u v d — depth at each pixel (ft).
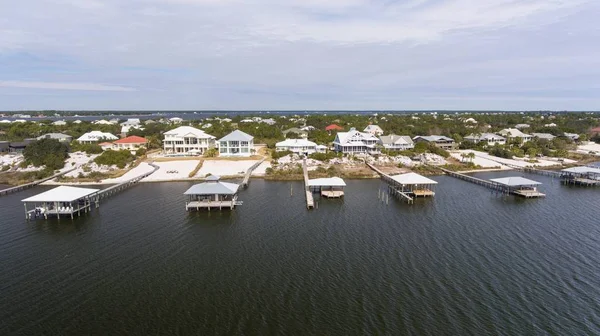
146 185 257.14
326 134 469.57
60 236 156.56
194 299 106.52
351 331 91.76
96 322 96.27
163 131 528.22
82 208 188.96
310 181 226.17
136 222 174.81
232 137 358.43
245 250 140.77
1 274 122.21
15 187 239.09
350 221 175.42
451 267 125.59
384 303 103.76
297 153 361.10
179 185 256.93
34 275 121.49
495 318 96.73
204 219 179.22
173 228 166.40
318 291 110.32
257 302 104.78
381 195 228.84
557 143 431.43
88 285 114.93
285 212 190.60
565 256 134.51
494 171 321.73
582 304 103.24
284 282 115.85
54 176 273.13
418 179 226.99
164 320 96.89
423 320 95.86
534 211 193.16
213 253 138.31
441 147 429.38
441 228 165.37
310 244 146.41
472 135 462.60
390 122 650.43
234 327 93.76
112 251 140.56
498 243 147.13
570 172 266.77
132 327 94.17
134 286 114.11
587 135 513.86
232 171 295.28
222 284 114.93
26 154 306.96
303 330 92.38
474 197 223.92
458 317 97.14
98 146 370.32
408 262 129.39
